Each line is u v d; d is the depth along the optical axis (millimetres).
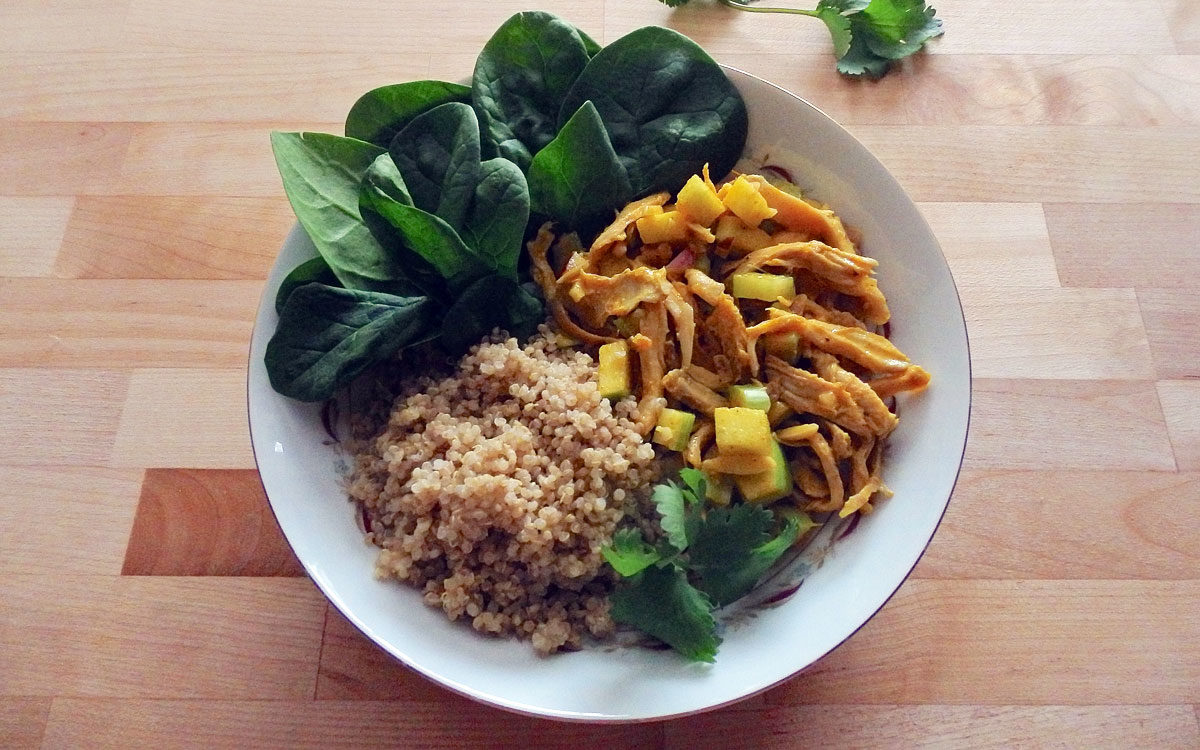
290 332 298
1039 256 388
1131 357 370
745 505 295
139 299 385
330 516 296
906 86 425
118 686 322
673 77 342
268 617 332
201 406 366
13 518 347
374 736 316
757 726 316
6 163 410
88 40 436
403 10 441
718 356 331
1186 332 375
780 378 326
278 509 285
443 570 299
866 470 312
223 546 343
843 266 326
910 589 334
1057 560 338
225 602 334
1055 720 316
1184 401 363
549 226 346
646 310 329
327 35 436
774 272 337
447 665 275
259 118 419
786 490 315
